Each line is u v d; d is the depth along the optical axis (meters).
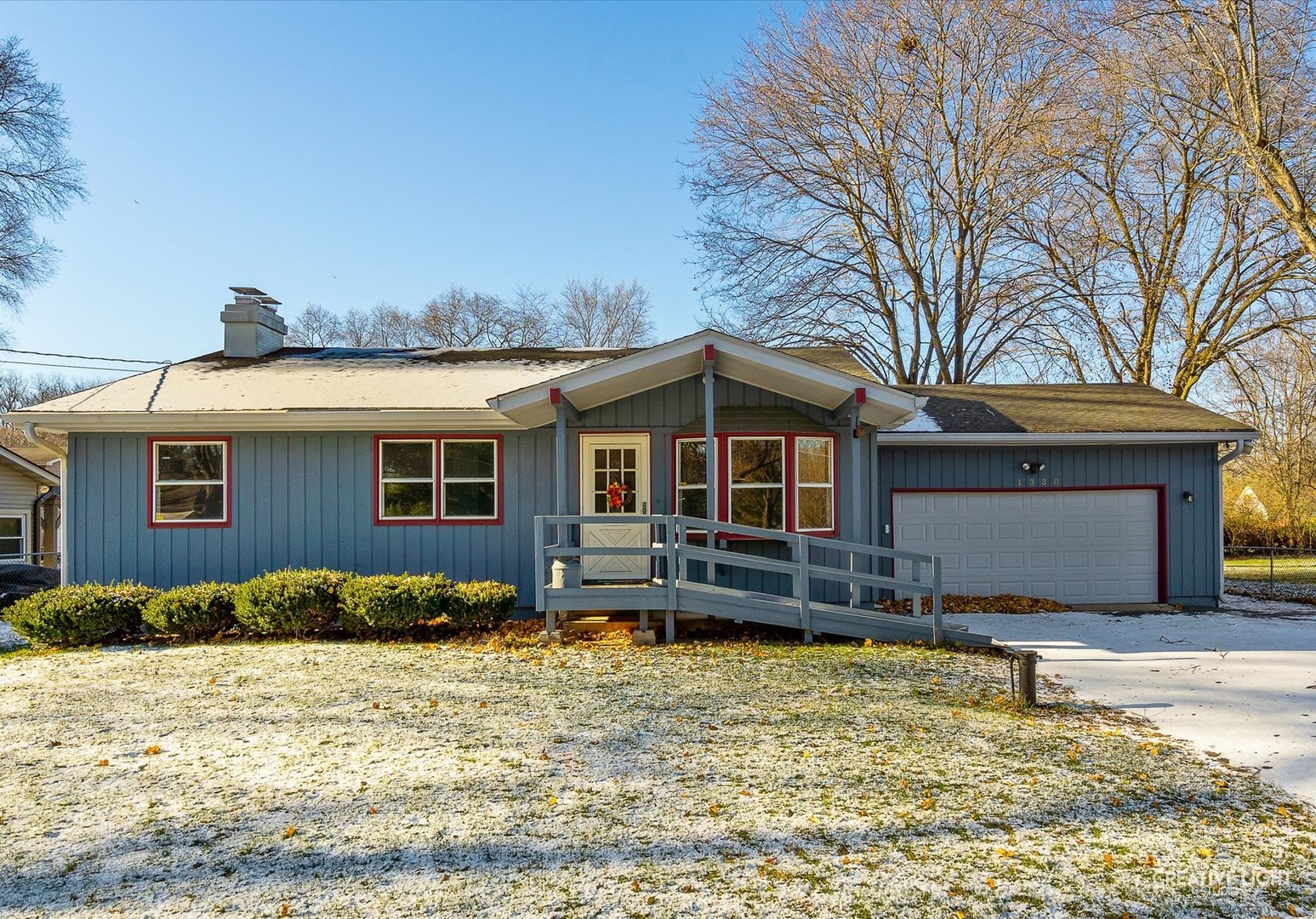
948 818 4.75
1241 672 8.56
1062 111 22.31
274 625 10.11
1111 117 22.38
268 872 4.15
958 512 13.87
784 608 9.83
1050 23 20.73
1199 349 23.77
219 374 13.41
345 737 6.20
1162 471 13.95
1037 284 24.25
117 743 6.09
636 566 11.73
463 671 8.30
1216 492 13.89
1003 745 6.04
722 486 11.66
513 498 12.11
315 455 12.02
